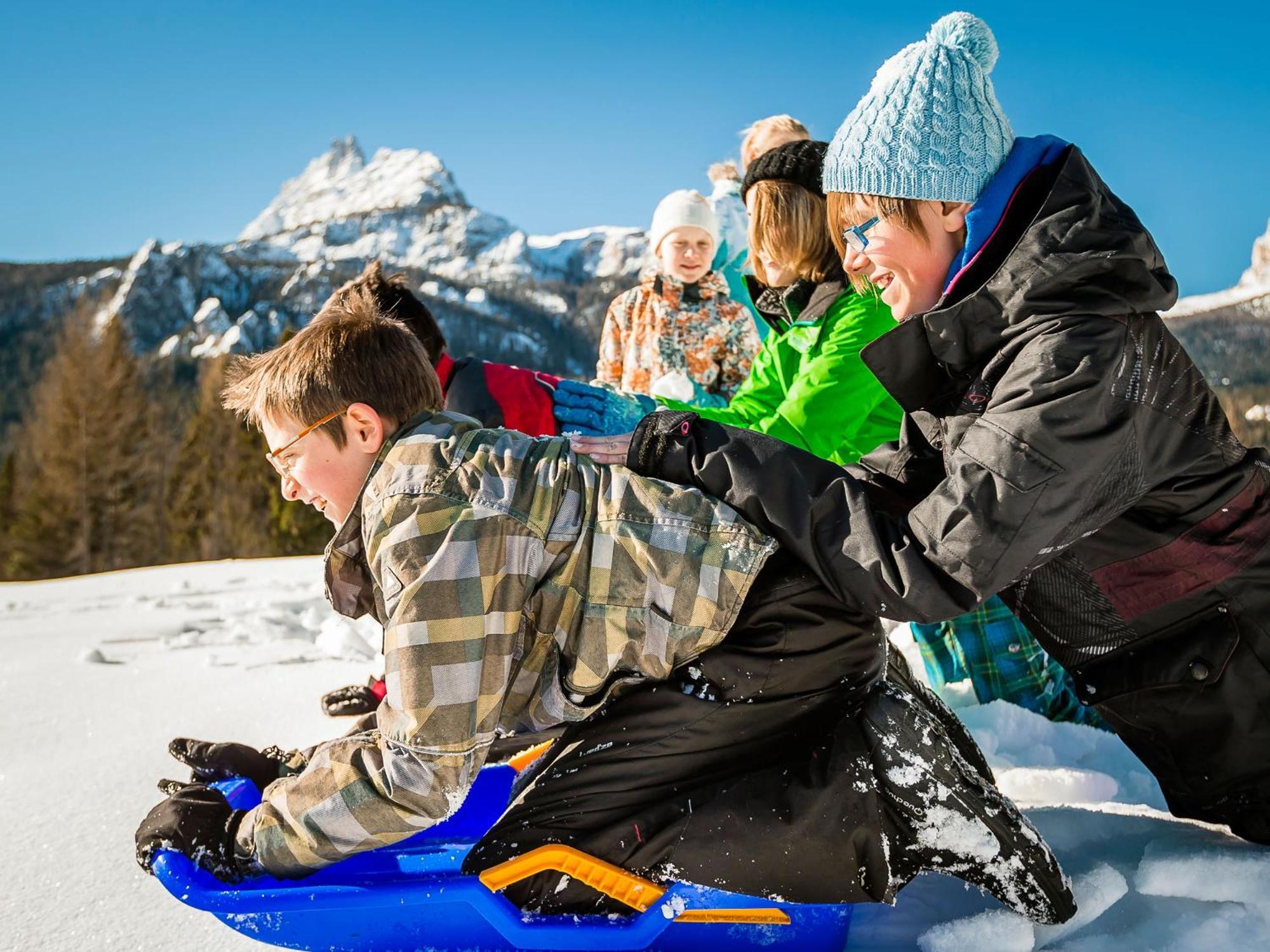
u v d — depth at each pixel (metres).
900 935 1.46
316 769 1.38
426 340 2.42
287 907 1.34
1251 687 1.50
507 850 1.40
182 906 1.57
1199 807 1.63
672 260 3.54
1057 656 1.63
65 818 1.92
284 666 3.24
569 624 1.39
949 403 1.59
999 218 1.45
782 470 1.42
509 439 1.46
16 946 1.45
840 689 1.44
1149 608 1.51
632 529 1.39
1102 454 1.32
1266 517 1.48
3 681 3.14
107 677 3.15
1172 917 1.47
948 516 1.30
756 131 3.81
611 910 1.38
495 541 1.34
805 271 2.52
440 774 1.30
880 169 1.51
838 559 1.36
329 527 32.03
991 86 1.53
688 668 1.42
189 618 4.45
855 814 1.35
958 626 2.44
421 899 1.34
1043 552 1.34
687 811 1.37
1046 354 1.32
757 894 1.36
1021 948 1.35
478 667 1.31
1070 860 1.64
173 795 1.54
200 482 35.56
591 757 1.41
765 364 2.57
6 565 32.62
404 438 1.45
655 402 2.48
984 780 1.50
